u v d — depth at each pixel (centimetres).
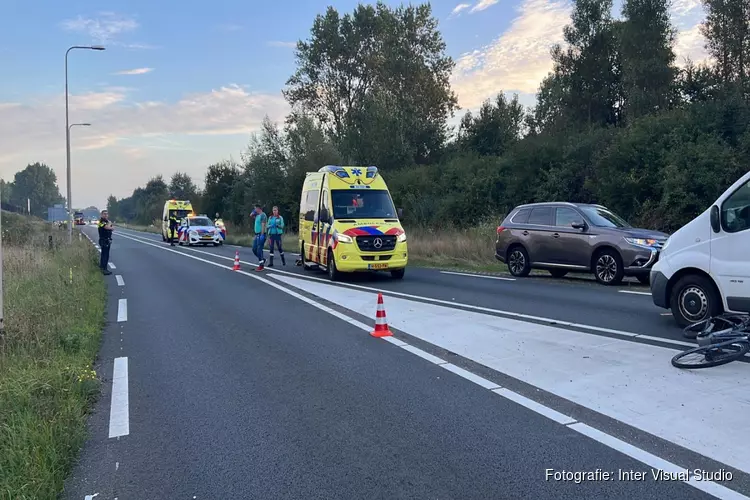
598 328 849
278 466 435
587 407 527
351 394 595
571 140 2797
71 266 1700
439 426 501
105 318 1054
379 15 5381
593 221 1431
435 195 3491
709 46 3159
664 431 465
